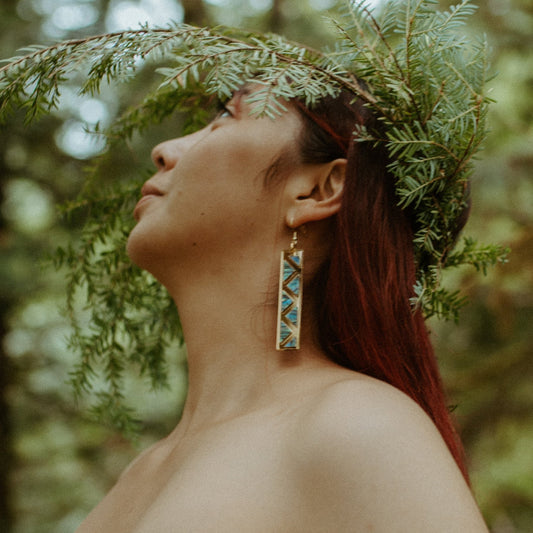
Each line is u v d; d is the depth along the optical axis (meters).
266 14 5.48
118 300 1.98
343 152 1.45
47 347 5.91
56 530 5.98
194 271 1.44
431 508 0.95
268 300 1.40
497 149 5.11
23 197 5.93
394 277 1.35
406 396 1.14
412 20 1.28
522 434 5.11
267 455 1.12
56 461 6.15
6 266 4.89
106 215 1.94
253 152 1.41
